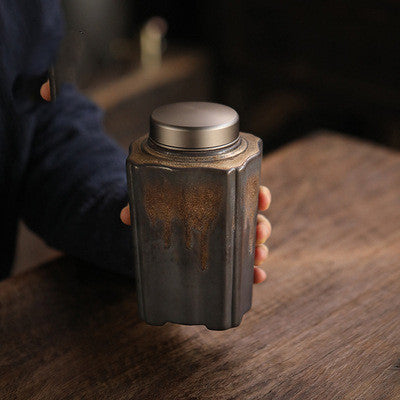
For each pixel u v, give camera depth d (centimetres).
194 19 217
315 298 65
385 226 75
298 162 88
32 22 69
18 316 63
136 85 183
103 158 70
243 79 212
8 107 70
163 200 53
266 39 199
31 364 58
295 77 198
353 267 69
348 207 78
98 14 184
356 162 88
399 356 58
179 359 58
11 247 80
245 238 55
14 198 76
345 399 55
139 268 57
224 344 60
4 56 68
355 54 181
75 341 60
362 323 62
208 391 56
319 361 58
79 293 65
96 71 189
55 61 66
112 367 58
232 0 201
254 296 65
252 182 54
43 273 68
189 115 53
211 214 53
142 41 200
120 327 62
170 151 52
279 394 55
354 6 174
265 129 208
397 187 82
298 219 76
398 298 65
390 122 184
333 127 198
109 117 176
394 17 168
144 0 210
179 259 55
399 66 174
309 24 187
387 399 55
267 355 59
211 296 56
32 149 74
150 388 56
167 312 58
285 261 70
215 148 52
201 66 206
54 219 69
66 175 70
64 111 76
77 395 55
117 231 65
